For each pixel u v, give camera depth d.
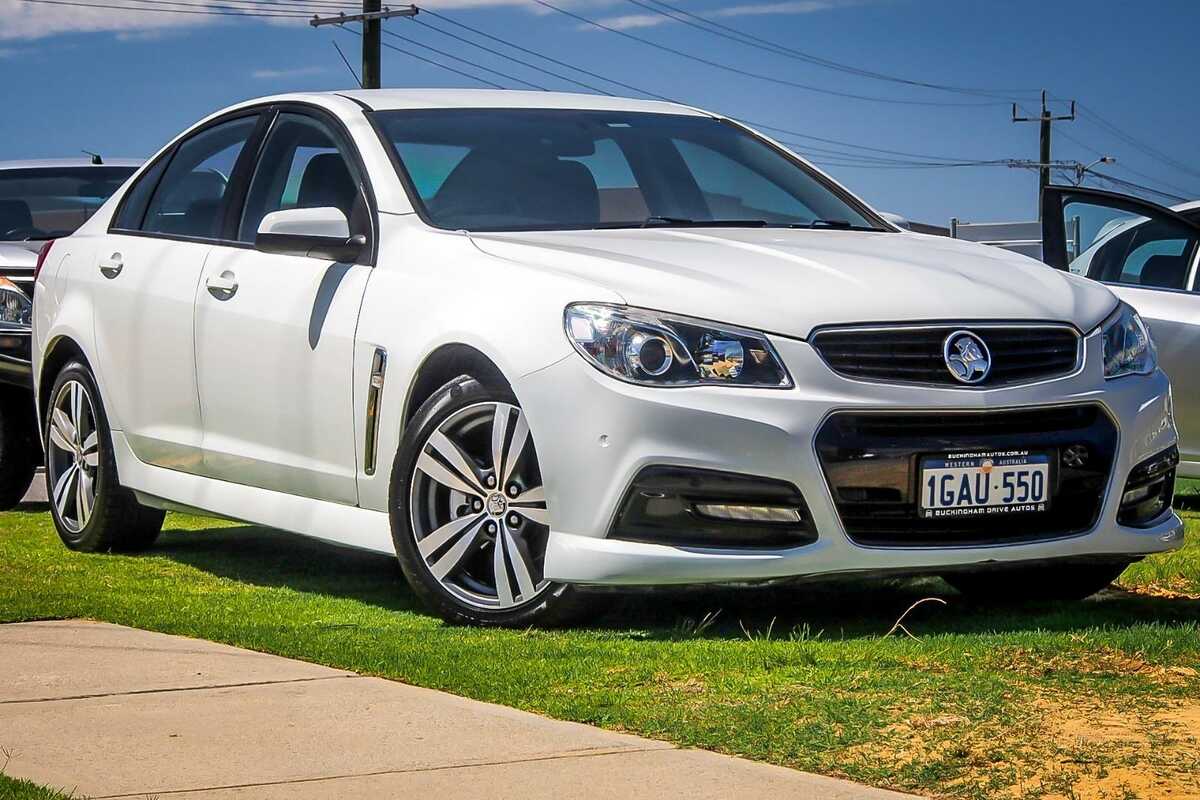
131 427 7.37
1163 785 3.66
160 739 4.15
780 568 5.24
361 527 6.12
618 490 5.28
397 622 5.80
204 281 6.92
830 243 6.09
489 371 5.68
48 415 8.02
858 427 5.28
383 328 5.97
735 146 7.17
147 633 5.51
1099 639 5.15
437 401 5.75
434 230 6.11
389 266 6.11
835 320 5.32
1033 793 3.63
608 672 4.83
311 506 6.38
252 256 6.77
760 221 6.65
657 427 5.23
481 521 5.66
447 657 5.08
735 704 4.39
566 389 5.36
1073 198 9.30
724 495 5.23
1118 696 4.42
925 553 5.34
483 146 6.57
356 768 3.87
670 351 5.27
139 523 7.64
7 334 9.38
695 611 5.92
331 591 6.59
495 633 5.54
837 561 5.28
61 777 3.84
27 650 5.23
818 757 3.92
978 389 5.38
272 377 6.49
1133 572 6.88
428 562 5.77
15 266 9.51
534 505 5.55
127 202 7.86
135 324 7.30
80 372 7.73
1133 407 5.68
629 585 5.30
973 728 4.10
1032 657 4.89
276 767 3.89
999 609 6.09
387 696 4.56
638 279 5.45
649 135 6.95
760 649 5.08
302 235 6.21
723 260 5.66
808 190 7.06
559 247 5.80
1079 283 6.04
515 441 5.54
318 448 6.29
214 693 4.62
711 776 3.76
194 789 3.73
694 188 6.74
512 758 3.93
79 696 4.62
